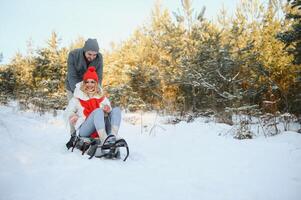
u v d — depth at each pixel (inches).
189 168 129.3
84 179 108.2
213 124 258.5
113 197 93.2
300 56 257.0
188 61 325.1
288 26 332.5
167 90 383.9
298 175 116.0
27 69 559.2
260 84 308.7
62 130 228.8
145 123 286.2
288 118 239.0
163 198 94.3
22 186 98.7
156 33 421.1
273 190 101.7
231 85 305.0
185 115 316.8
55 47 467.5
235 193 99.3
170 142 195.2
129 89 396.8
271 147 162.1
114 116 153.4
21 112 343.6
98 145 141.8
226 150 163.2
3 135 177.3
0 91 528.1
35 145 161.2
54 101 389.1
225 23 379.9
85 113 158.2
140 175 117.3
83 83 161.5
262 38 332.5
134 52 451.8
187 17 348.8
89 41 168.4
